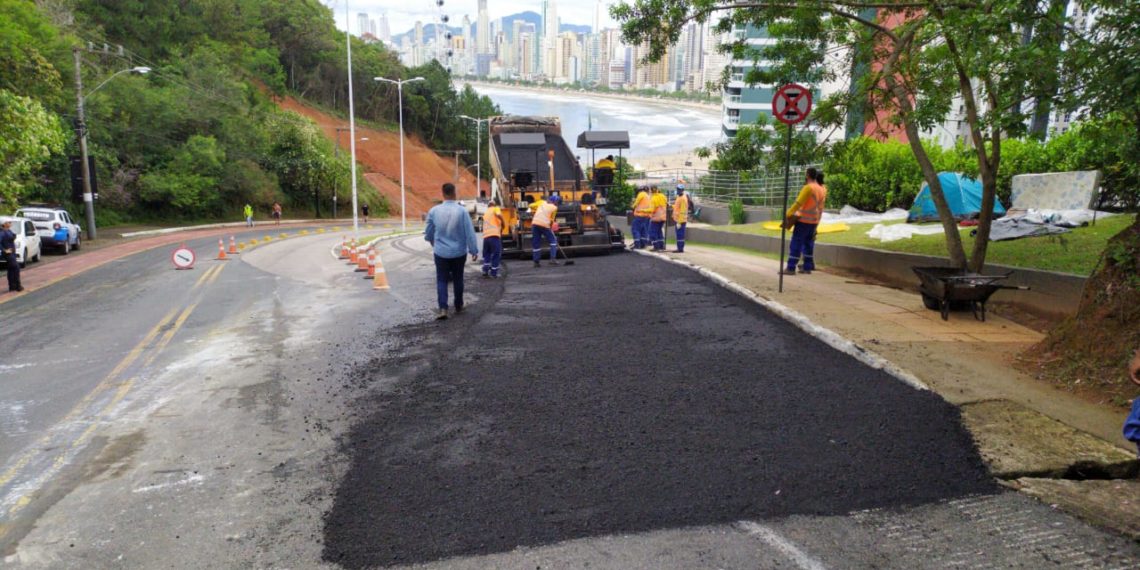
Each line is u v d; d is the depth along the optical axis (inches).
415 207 3257.9
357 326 382.3
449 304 428.5
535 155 783.1
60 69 1385.3
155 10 2354.8
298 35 3595.0
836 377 240.2
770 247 668.1
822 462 178.7
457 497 167.0
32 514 169.5
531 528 151.8
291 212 2514.8
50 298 558.9
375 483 176.4
